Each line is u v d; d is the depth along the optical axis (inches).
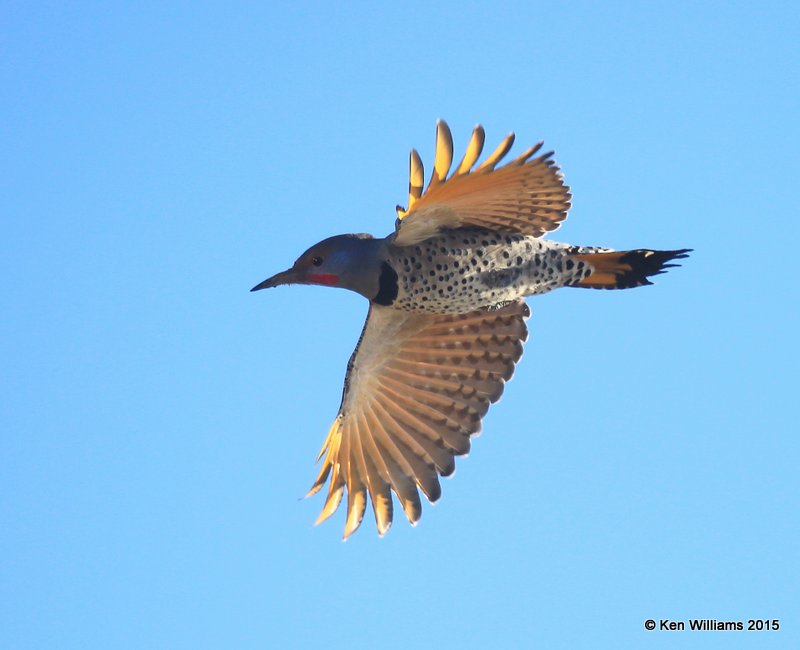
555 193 471.2
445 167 457.1
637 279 494.0
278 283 502.3
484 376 539.5
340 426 551.2
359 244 497.4
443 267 490.0
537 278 492.1
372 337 539.5
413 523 537.6
